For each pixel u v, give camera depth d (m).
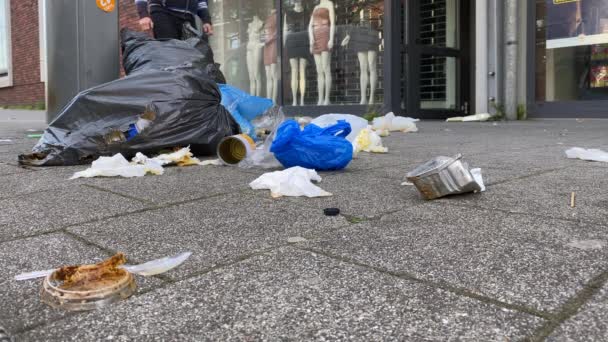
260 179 2.63
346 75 8.45
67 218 2.05
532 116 7.84
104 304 1.21
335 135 3.29
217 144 3.76
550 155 3.81
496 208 2.15
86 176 2.95
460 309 1.18
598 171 3.05
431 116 8.43
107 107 3.47
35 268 1.47
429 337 1.05
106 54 5.30
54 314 1.17
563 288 1.29
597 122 6.85
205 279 1.38
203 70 4.00
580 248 1.60
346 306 1.21
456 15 8.68
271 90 9.36
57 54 5.22
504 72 7.78
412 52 8.11
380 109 8.00
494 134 5.59
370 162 3.57
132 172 3.00
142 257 1.57
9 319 1.14
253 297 1.26
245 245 1.68
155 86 3.56
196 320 1.14
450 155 3.89
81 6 5.14
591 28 7.24
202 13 5.18
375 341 1.04
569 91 7.51
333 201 2.32
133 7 11.14
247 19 9.59
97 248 1.66
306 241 1.72
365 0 8.10
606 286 1.30
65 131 3.49
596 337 1.04
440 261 1.50
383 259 1.53
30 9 16.08
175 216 2.07
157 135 3.49
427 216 2.03
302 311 1.18
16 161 3.72
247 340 1.05
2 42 18.05
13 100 17.88
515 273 1.40
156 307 1.20
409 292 1.28
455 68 8.78
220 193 2.52
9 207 2.25
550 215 2.02
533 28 7.71
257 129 4.38
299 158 3.13
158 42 4.21
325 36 8.59
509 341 1.04
